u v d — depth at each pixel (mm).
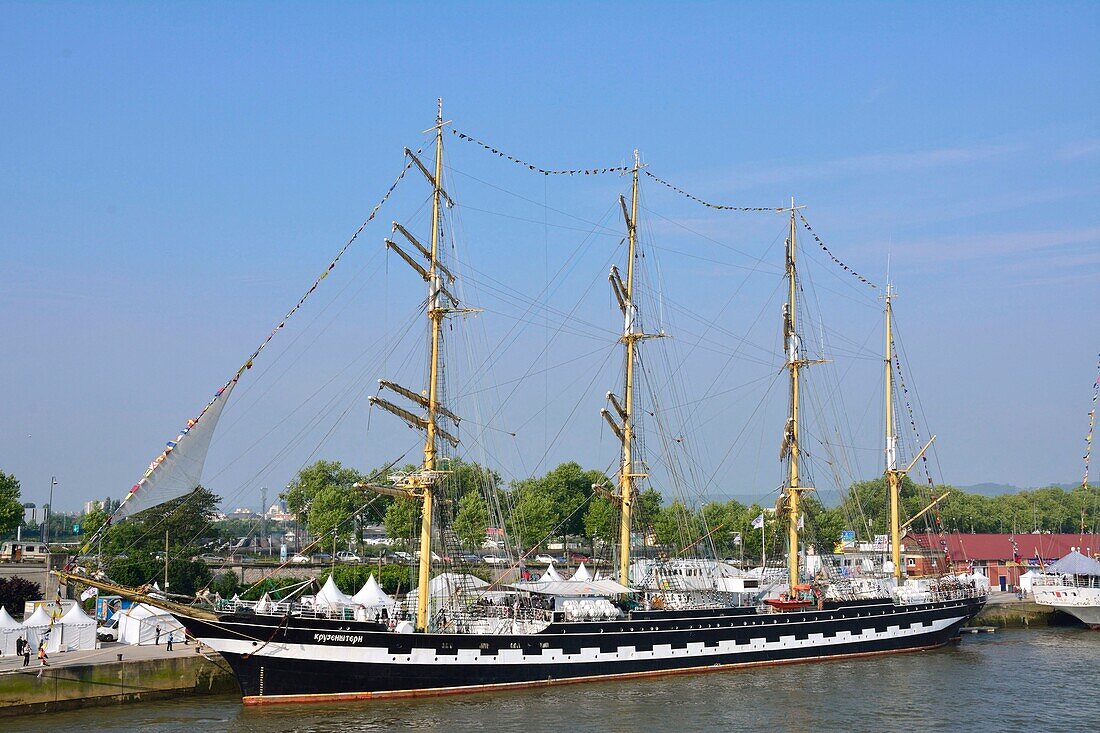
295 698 69562
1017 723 66438
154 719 64938
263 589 113375
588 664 79375
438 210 83688
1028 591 146875
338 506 155375
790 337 106625
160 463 65938
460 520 143500
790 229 108375
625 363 95438
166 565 109375
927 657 95125
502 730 62906
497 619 77750
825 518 170875
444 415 83000
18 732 60906
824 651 92312
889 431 121812
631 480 94000
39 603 89125
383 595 89812
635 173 97625
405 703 70375
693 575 95250
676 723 65562
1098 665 90188
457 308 82562
